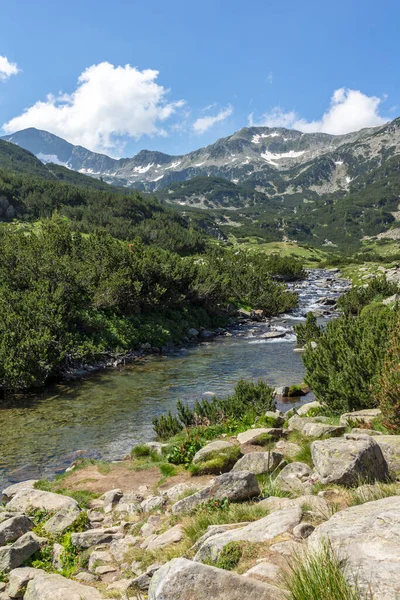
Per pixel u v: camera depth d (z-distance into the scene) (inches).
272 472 377.7
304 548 182.2
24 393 912.9
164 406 810.8
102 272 1465.3
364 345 604.1
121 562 275.1
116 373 1069.8
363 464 292.2
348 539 148.2
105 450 605.3
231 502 322.3
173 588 148.6
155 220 6127.0
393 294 1891.0
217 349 1338.6
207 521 283.3
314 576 127.9
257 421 591.2
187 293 1722.4
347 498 258.8
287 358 1187.3
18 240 1488.7
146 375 1045.8
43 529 338.3
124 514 360.8
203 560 210.2
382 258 5866.1
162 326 1441.9
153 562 256.5
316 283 3314.5
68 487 450.9
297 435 491.2
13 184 5369.1
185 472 449.4
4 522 331.9
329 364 638.5
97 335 1241.4
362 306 1897.1
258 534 213.3
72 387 953.5
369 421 468.8
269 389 705.0
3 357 920.9
